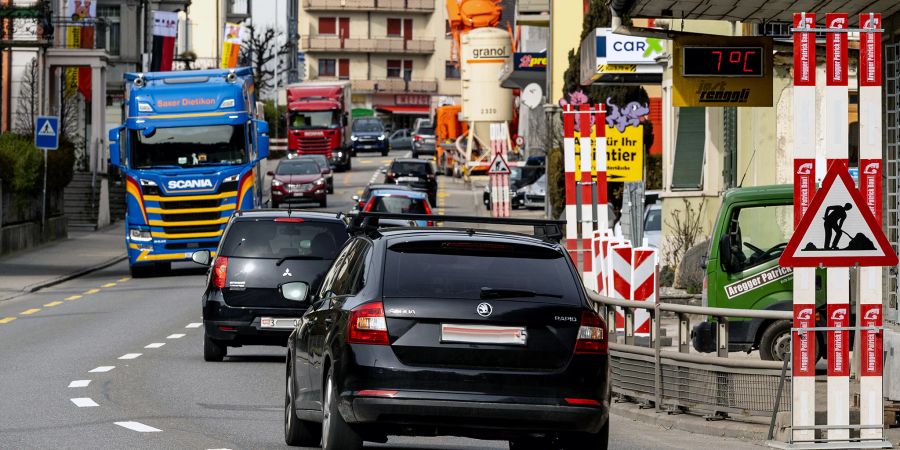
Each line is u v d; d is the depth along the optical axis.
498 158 137.00
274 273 50.69
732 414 37.44
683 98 52.72
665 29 52.28
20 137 123.12
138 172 91.94
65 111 167.00
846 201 30.30
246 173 92.62
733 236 46.53
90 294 83.94
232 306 50.44
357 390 26.48
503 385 26.58
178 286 88.19
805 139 30.34
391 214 30.36
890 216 39.72
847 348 31.30
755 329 45.72
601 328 27.27
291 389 32.06
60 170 131.00
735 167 74.19
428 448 33.25
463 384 26.48
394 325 26.59
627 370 41.75
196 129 92.56
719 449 33.81
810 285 30.97
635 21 83.00
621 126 71.44
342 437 27.20
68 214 149.38
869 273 31.23
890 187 39.75
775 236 46.56
